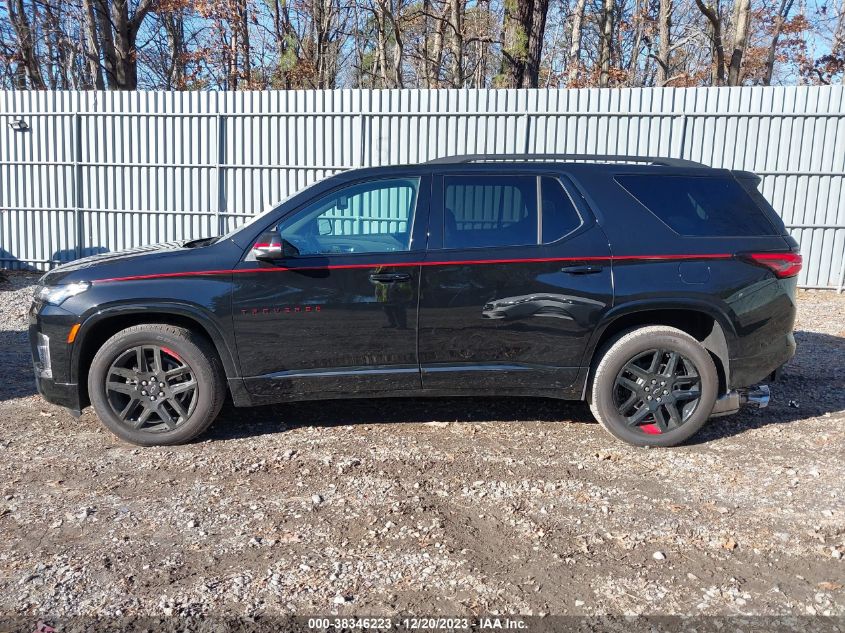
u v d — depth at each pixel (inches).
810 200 459.2
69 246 540.7
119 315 163.8
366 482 151.0
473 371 169.5
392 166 172.4
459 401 209.0
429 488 148.4
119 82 776.9
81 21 880.9
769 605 107.3
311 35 1043.9
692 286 164.9
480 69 1056.2
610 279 165.2
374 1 776.9
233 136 509.7
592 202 169.6
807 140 452.1
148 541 125.6
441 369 169.2
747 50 1082.1
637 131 464.1
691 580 114.1
